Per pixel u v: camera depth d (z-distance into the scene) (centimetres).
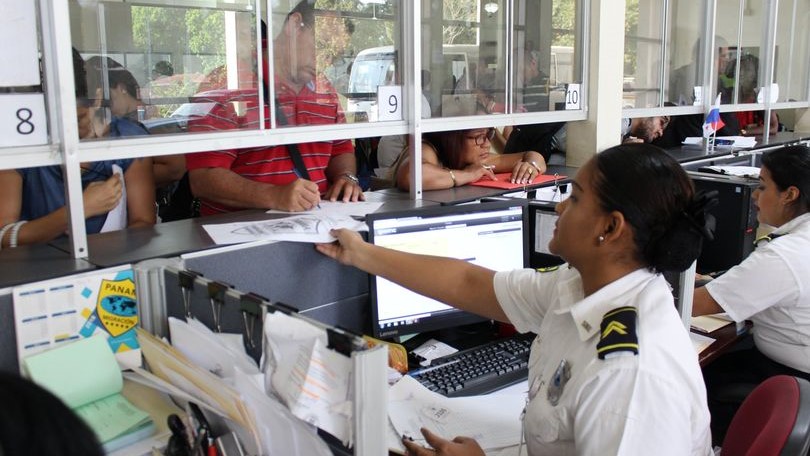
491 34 226
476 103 226
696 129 377
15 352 113
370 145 329
